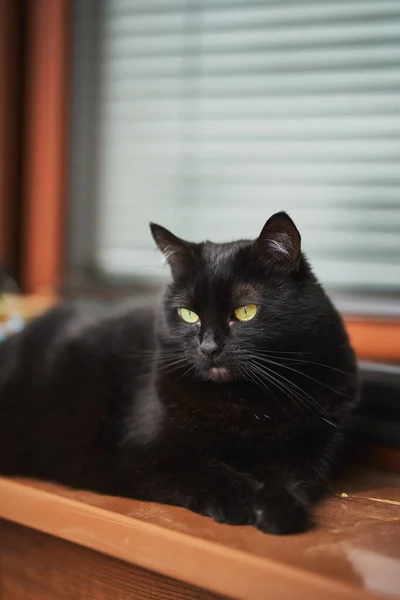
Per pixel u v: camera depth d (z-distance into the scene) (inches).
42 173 42.0
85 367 28.1
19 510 25.4
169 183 40.4
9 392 28.6
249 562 20.1
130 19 40.5
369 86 35.2
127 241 41.6
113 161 41.7
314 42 36.2
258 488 22.4
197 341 25.2
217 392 24.9
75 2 41.1
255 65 37.7
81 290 41.6
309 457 24.6
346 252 36.1
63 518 24.0
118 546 22.5
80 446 26.5
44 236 42.3
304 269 25.6
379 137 35.2
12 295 40.2
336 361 25.1
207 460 24.1
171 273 27.3
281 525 21.2
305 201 36.9
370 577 19.2
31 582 26.4
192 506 23.2
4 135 41.7
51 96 41.4
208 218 39.6
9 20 41.2
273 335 24.7
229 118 38.6
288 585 19.5
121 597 24.0
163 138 40.4
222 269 25.3
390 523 22.3
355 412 27.5
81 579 25.0
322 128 36.4
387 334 33.5
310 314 25.0
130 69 40.8
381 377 27.5
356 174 35.8
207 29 38.7
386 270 35.3
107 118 41.6
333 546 20.7
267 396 24.6
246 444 24.7
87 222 42.2
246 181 38.4
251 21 37.6
